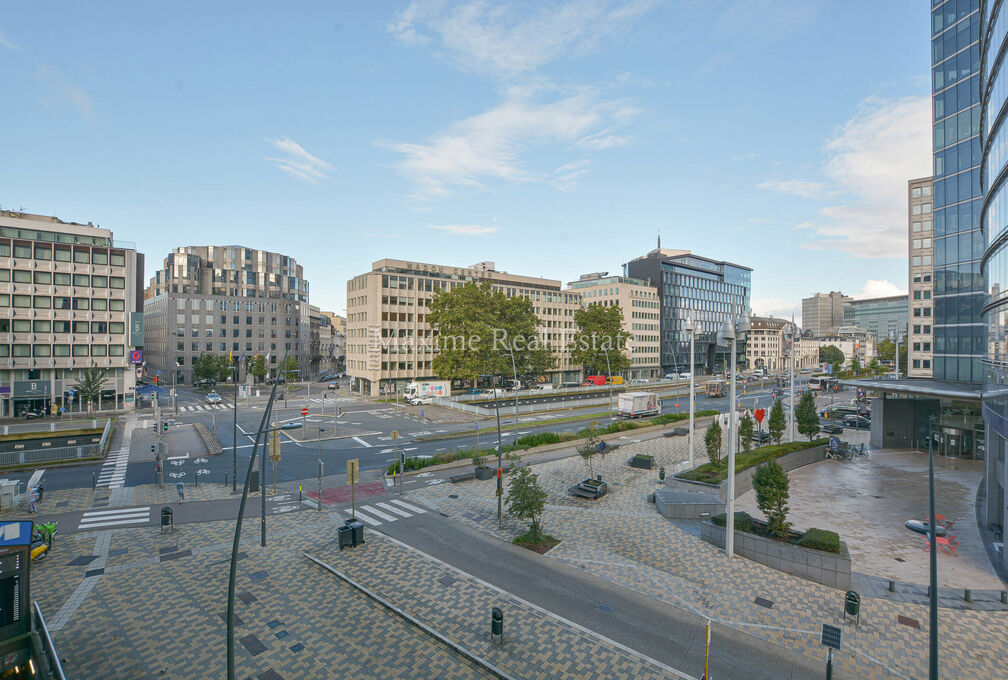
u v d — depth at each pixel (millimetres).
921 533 26656
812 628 16953
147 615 17484
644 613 17766
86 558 22109
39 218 67875
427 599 18641
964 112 49250
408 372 87188
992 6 26656
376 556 22484
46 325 63844
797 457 41312
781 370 173625
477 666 14844
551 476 36469
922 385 44344
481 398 78125
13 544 14719
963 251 49781
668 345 138500
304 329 132500
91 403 66562
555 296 111375
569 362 113000
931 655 10961
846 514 29766
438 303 79688
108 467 38250
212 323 111500
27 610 14773
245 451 44125
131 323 69500
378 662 15000
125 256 69375
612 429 51719
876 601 19000
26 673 14273
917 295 67812
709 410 67562
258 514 28156
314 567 21438
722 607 18250
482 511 28688
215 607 18078
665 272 138625
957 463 43219
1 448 41188
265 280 135125
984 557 23891
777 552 21531
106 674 14305
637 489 33531
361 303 88062
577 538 24828
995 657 15414
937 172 52406
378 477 35969
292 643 15906
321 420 60219
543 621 17188
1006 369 24016
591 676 14312
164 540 24219
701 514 27312
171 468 38062
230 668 11672
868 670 14734
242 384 107188
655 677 14297
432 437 49906
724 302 160625
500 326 80188
